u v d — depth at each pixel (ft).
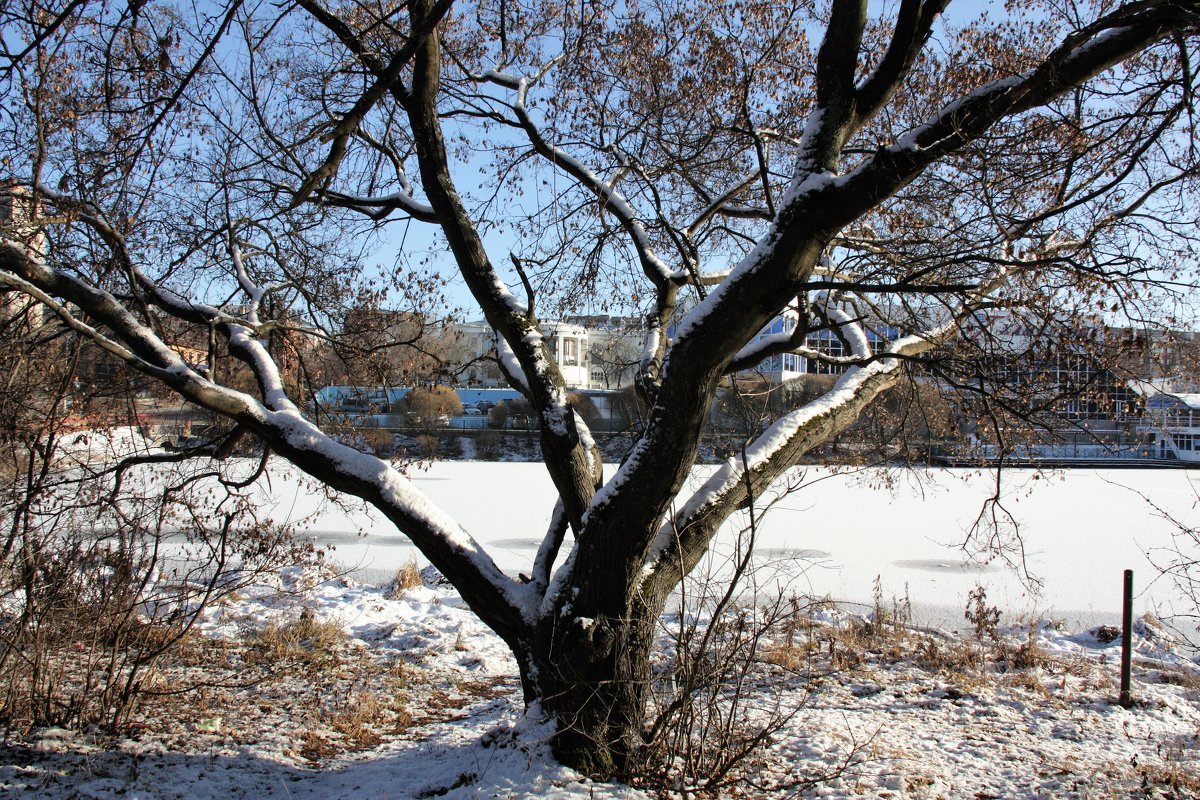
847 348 24.43
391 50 21.52
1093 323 18.43
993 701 23.88
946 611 37.65
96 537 21.95
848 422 21.06
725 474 18.65
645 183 26.23
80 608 20.90
